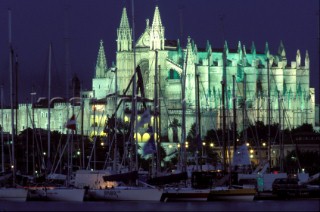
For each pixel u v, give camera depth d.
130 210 173.88
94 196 194.62
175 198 193.50
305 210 176.12
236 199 195.50
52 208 178.12
